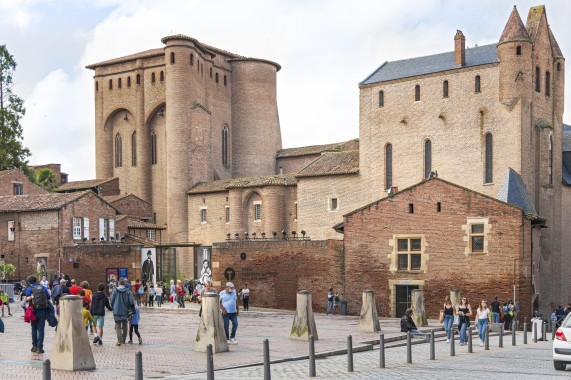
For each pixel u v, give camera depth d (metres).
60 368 17.72
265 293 48.97
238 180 77.81
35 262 61.66
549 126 59.19
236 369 18.84
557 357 18.69
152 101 88.69
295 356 21.53
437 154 62.12
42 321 20.70
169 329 30.19
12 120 88.31
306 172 68.62
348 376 17.36
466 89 60.88
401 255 43.75
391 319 40.31
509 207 40.31
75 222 62.88
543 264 58.28
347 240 45.59
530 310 40.12
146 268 55.59
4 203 64.62
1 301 35.56
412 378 16.73
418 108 63.44
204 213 80.38
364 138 66.25
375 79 66.69
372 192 64.88
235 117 93.62
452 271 41.84
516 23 58.75
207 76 88.38
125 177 92.50
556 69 62.88
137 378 12.64
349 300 45.19
